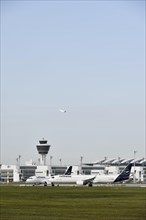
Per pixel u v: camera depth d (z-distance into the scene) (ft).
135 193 403.75
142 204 265.34
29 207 238.68
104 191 444.96
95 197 343.46
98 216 193.67
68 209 227.81
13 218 182.60
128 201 294.46
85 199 317.63
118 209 229.45
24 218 183.11
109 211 217.56
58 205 255.50
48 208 233.35
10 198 324.80
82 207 241.76
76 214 201.46
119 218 186.80
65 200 303.48
